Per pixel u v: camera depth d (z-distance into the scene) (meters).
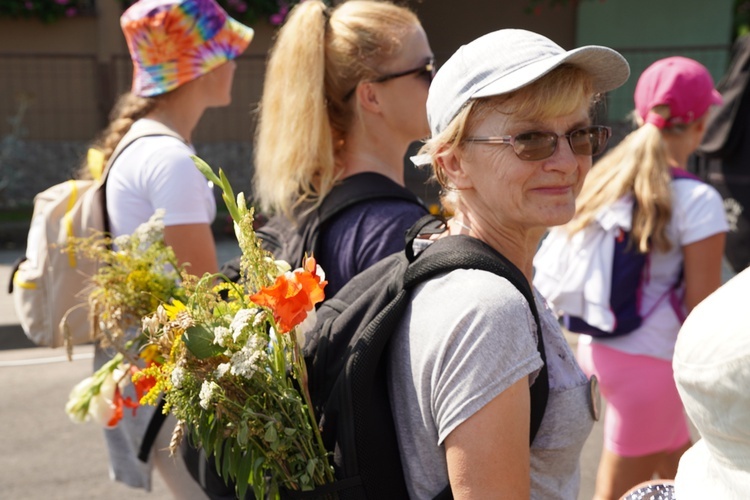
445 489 2.31
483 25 20.61
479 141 2.42
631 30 20.22
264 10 18.58
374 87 3.61
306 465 2.40
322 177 3.52
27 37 18.34
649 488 2.39
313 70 3.58
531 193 2.42
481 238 2.54
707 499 1.77
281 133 3.62
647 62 19.91
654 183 4.45
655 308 4.52
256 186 4.08
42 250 4.07
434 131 2.55
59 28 18.39
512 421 2.17
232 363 2.29
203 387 2.27
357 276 2.73
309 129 3.54
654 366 4.52
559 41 20.67
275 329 2.38
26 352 10.02
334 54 3.61
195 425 2.43
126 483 4.06
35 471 6.80
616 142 19.44
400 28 3.63
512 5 20.55
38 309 4.08
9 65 18.25
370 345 2.35
